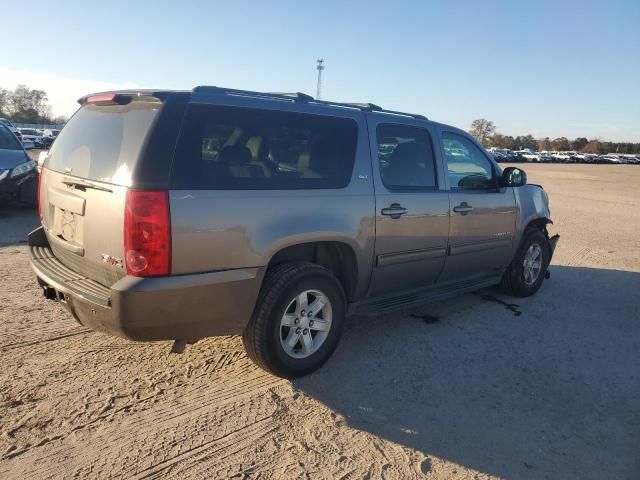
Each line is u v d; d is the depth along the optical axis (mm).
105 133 3326
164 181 2949
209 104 3242
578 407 3609
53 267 3582
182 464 2777
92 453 2820
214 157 3195
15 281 5520
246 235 3252
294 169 3627
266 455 2898
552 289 6465
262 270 3357
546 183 28625
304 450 2963
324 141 3826
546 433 3275
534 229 6043
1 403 3225
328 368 3959
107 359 3889
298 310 3637
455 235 4832
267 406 3377
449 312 5383
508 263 5711
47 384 3484
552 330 5016
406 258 4387
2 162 8938
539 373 4086
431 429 3244
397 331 4781
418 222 4418
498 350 4477
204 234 3068
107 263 3078
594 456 3066
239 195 3230
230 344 4250
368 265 4086
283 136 3586
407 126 4516
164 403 3344
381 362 4113
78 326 4430
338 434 3133
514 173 5320
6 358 3801
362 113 4168
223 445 2957
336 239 3768
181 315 3080
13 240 7379
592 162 83562
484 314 5375
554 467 2947
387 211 4125
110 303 2945
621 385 3963
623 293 6406
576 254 8695
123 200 2902
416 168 4531
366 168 4035
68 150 3682
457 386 3801
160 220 2906
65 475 2646
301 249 3889
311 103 3900
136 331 3008
